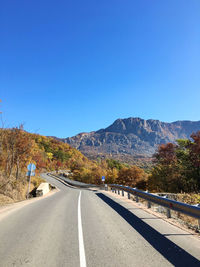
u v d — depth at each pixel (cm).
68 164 14112
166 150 3744
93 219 723
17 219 728
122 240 490
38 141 12700
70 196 1692
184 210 607
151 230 576
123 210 906
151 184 4503
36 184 2733
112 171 6994
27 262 367
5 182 1545
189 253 409
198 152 2895
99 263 363
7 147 2130
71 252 415
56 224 650
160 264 359
